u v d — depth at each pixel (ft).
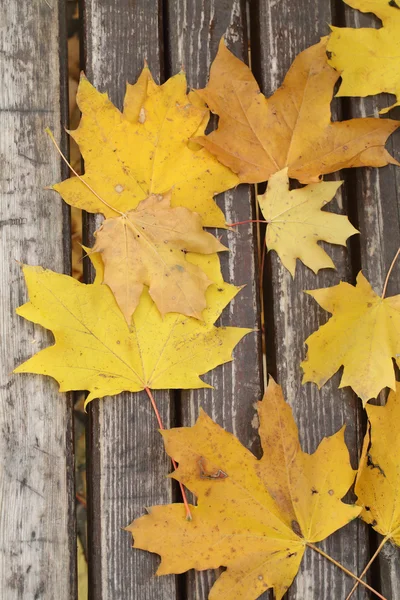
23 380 2.76
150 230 2.74
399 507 2.77
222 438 2.71
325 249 2.86
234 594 2.70
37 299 2.71
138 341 2.75
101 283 2.72
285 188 2.78
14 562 2.73
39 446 2.76
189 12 2.85
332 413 2.83
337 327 2.77
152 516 2.69
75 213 3.22
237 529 2.71
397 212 2.88
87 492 2.79
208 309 2.77
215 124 2.84
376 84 2.83
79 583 3.18
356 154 2.80
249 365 2.82
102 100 2.75
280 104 2.81
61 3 2.83
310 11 2.89
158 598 2.75
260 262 2.89
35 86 2.81
